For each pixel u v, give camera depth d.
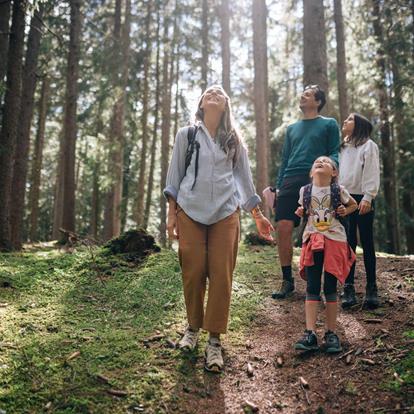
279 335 3.54
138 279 4.74
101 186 13.54
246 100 20.05
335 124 4.45
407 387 2.66
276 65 18.62
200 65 18.02
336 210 3.30
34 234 17.88
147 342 3.31
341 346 3.24
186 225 3.06
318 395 2.72
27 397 2.59
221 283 2.99
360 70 14.00
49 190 28.34
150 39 17.81
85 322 3.69
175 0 17.83
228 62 14.19
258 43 13.61
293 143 4.62
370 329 3.47
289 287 4.44
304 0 7.99
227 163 3.15
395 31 13.18
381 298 4.12
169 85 19.02
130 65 15.63
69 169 11.90
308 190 3.43
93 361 2.99
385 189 15.16
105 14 14.91
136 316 3.87
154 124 18.64
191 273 3.05
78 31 12.17
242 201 3.25
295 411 2.59
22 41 8.22
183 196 3.08
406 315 3.67
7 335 3.30
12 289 4.36
